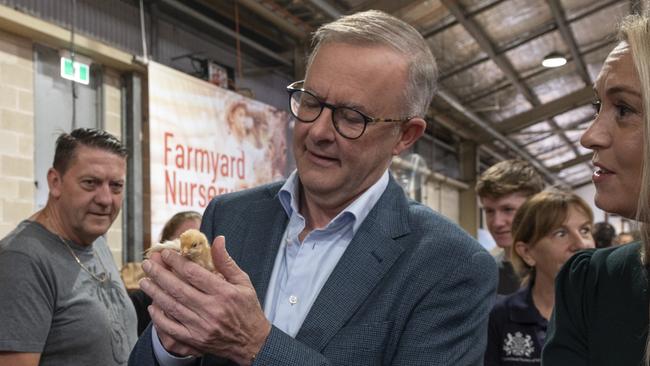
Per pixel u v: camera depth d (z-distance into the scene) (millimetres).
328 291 1075
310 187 1110
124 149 2156
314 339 1033
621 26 873
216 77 4672
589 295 972
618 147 846
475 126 10492
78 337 1895
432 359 1025
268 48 5617
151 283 926
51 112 3398
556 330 1016
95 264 2127
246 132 4684
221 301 884
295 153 1141
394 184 1256
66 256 1979
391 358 1059
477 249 1156
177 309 899
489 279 1140
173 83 3906
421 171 8727
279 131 5168
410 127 1167
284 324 1104
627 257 945
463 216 11453
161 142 3770
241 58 5305
